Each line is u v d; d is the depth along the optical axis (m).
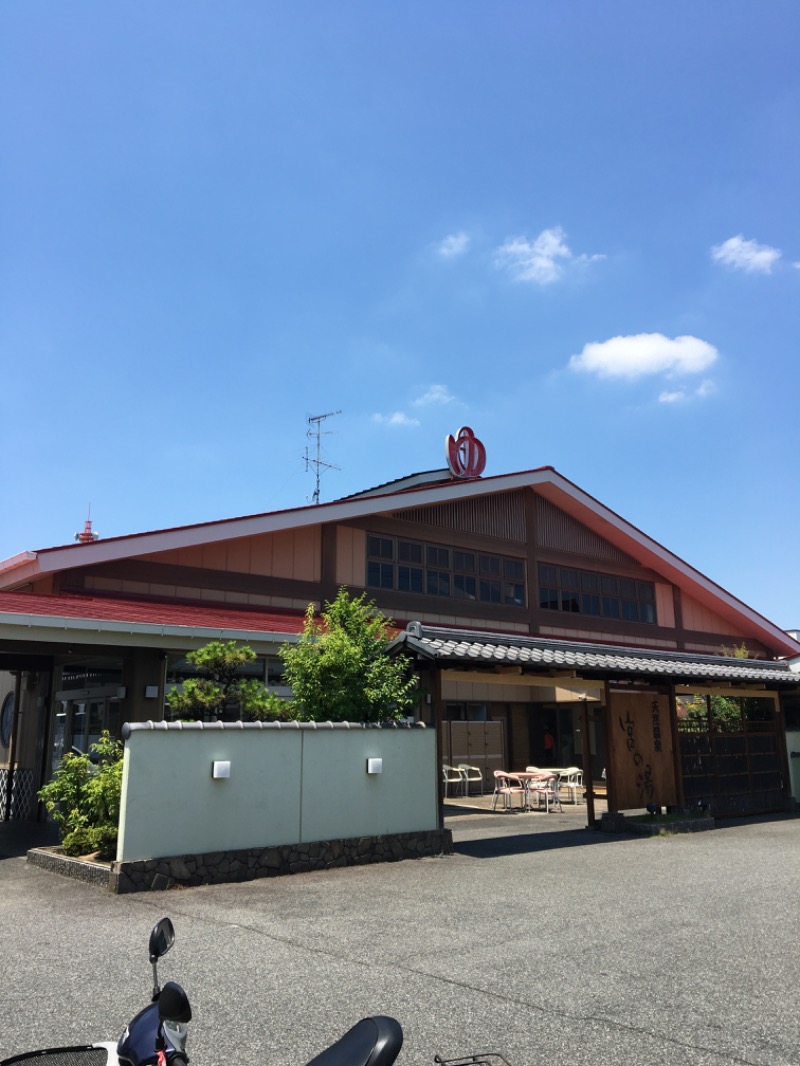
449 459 21.41
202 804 9.00
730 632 27.66
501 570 21.44
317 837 9.85
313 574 17.27
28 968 5.51
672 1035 4.37
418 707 11.80
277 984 5.19
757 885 8.60
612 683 14.28
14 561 13.49
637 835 13.07
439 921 6.93
